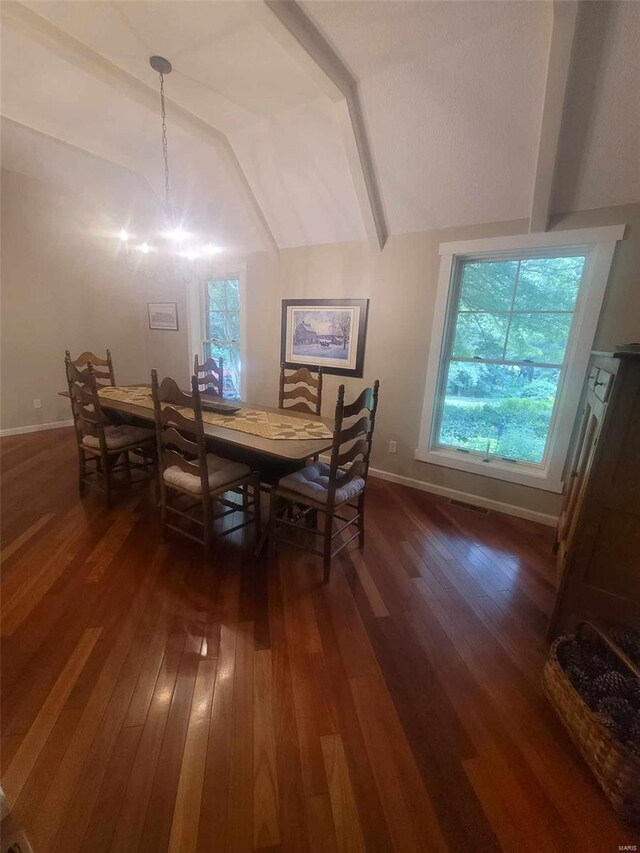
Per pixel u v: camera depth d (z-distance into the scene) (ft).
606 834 3.30
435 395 9.85
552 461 8.42
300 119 8.03
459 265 9.13
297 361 12.19
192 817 3.29
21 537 7.47
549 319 8.32
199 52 6.47
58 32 6.17
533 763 3.84
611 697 3.92
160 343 16.43
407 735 4.06
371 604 6.03
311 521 8.21
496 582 6.68
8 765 3.61
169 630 5.32
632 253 6.96
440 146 7.34
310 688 4.55
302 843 3.17
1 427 13.30
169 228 11.58
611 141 6.22
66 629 5.25
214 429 7.48
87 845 3.10
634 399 4.20
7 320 12.96
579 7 4.93
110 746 3.80
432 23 5.42
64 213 13.67
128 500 9.12
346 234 10.34
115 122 9.23
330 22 5.53
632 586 4.62
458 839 3.23
